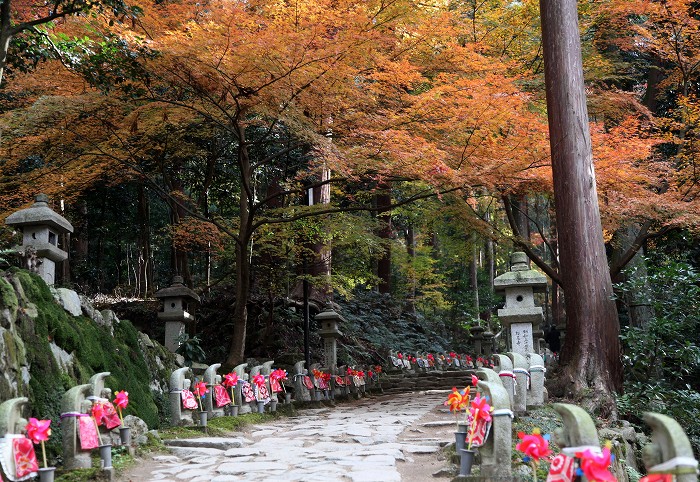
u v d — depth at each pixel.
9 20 8.65
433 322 30.42
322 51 10.58
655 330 11.28
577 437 4.22
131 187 20.59
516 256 11.30
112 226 21.44
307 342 15.37
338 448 8.03
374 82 12.90
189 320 13.98
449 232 24.59
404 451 7.68
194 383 9.90
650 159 15.98
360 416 11.35
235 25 10.49
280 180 16.94
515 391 8.51
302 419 11.25
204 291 19.00
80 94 12.18
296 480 6.19
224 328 18.48
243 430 9.72
